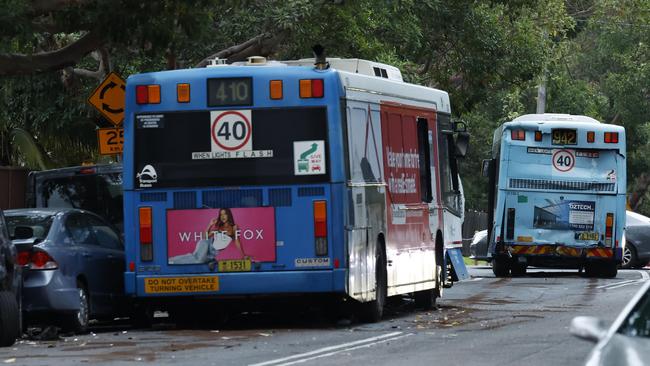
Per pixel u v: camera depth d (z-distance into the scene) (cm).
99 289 4072
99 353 3225
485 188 13538
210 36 5703
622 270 8375
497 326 3859
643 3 12631
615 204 7131
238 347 3328
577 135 7131
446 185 5066
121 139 4759
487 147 13138
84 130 6606
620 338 1566
